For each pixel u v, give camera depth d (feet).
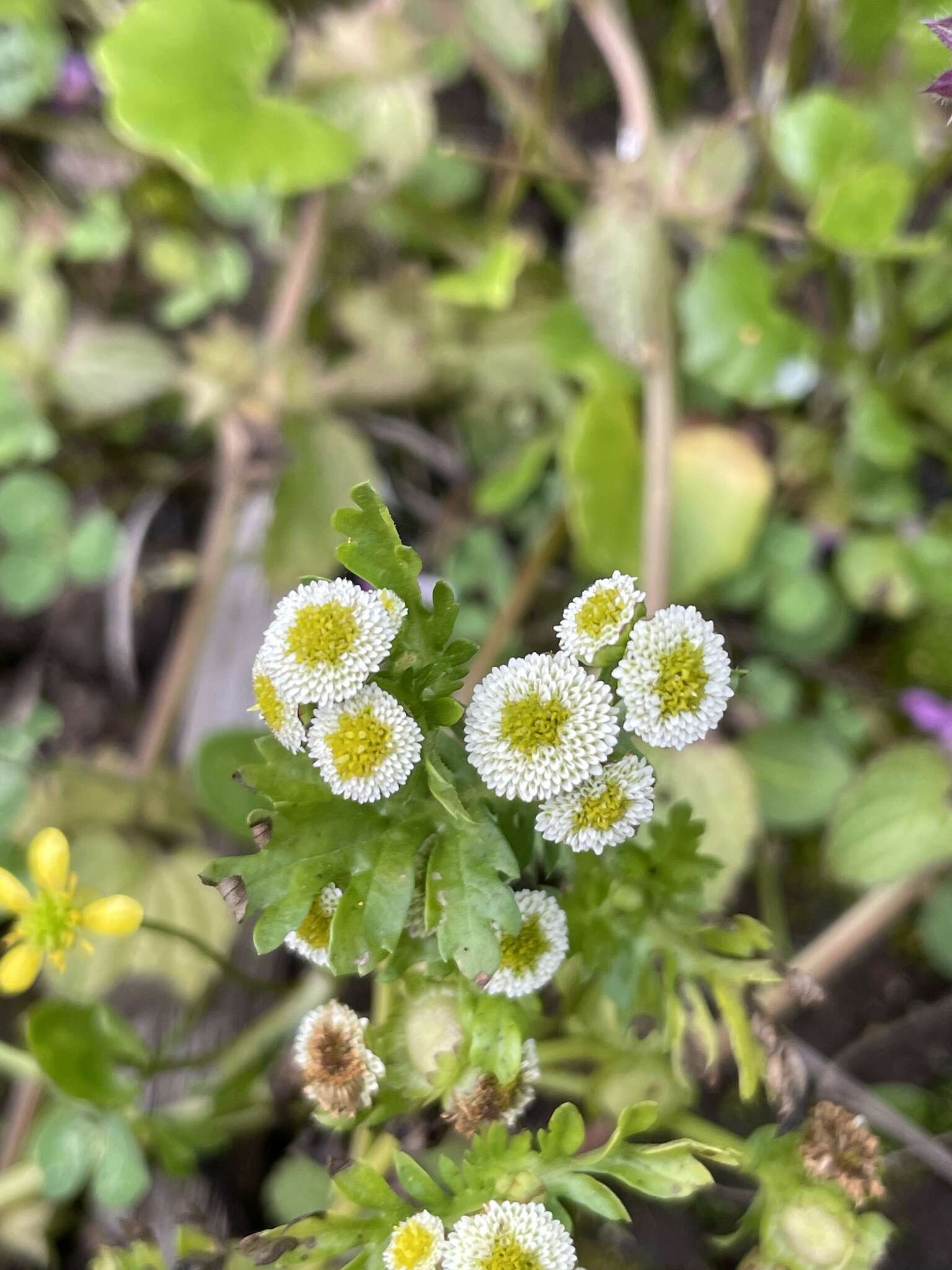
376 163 0.49
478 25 0.52
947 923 0.45
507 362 0.55
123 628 0.58
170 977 0.43
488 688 0.24
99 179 0.60
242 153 0.45
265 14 0.48
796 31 0.47
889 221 0.41
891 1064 0.45
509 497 0.51
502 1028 0.27
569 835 0.24
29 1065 0.41
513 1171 0.27
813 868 0.49
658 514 0.47
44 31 0.60
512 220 0.62
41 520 0.57
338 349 0.61
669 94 0.61
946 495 0.53
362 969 0.25
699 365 0.47
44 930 0.33
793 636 0.51
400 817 0.26
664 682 0.23
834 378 0.52
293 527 0.52
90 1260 0.42
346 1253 0.32
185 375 0.55
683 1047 0.33
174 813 0.48
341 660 0.23
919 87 0.44
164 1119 0.37
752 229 0.54
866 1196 0.28
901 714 0.50
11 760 0.47
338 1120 0.28
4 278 0.60
